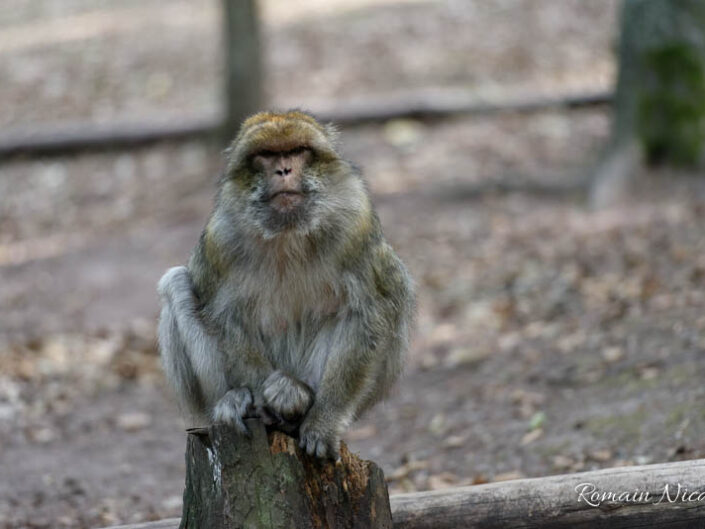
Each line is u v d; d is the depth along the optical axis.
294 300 6.77
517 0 27.19
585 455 8.66
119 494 9.60
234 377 6.72
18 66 26.33
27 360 13.67
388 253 6.93
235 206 6.58
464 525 6.36
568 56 24.34
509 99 21.72
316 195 6.48
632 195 16.84
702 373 9.60
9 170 21.64
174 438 11.29
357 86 23.34
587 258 14.58
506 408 10.54
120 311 15.42
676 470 6.32
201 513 5.97
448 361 12.41
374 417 11.16
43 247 18.44
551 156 19.45
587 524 6.29
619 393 9.90
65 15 29.98
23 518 8.98
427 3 27.42
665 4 17.03
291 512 5.83
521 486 6.41
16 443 11.25
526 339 12.48
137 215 19.17
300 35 26.16
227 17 20.36
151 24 28.33
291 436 6.50
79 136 21.88
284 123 6.48
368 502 6.11
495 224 16.72
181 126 21.78
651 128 17.22
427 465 9.46
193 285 7.01
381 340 6.66
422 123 21.58
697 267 13.05
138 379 13.23
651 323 11.62
